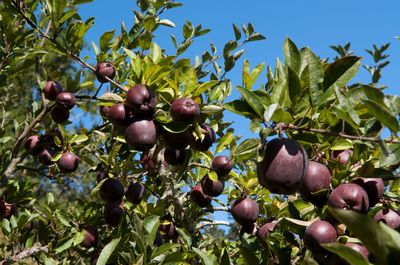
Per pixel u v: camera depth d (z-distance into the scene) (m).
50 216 4.54
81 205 4.36
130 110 2.98
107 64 4.11
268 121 2.21
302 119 2.26
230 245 4.35
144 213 4.12
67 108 4.15
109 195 3.85
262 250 3.23
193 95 3.20
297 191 2.39
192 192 3.91
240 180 3.82
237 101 2.37
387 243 1.37
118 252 2.97
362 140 2.18
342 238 2.26
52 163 4.80
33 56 4.32
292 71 2.22
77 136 4.56
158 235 3.92
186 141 3.08
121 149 4.66
